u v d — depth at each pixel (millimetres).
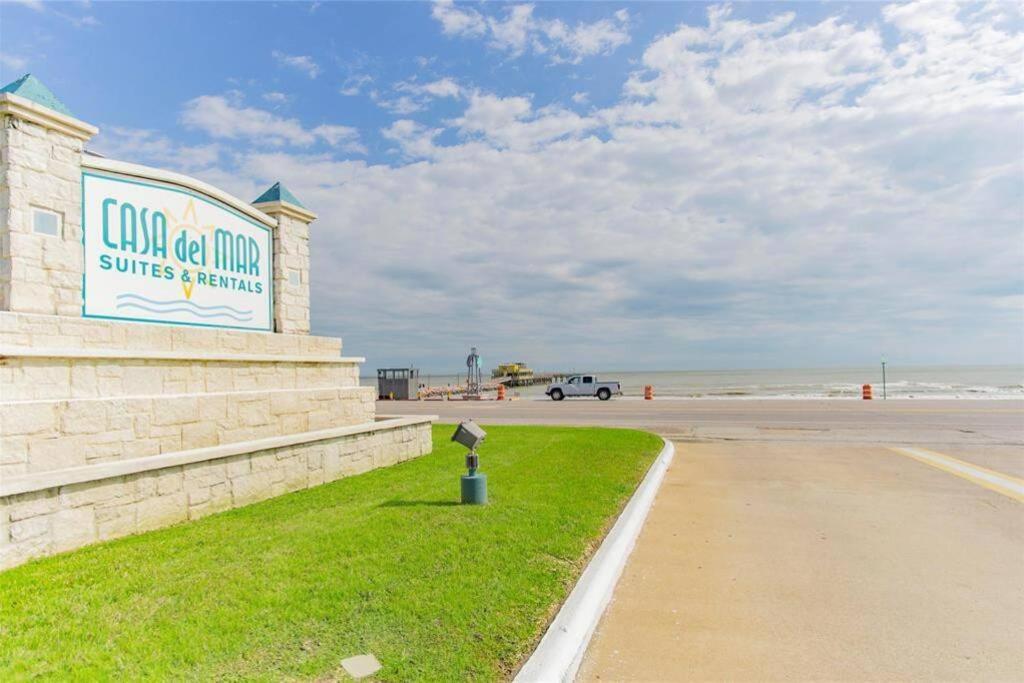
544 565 5340
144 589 4691
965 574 5641
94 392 7164
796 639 4344
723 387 69750
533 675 3529
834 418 21234
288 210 11773
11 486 5254
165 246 9078
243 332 10258
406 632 4031
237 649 3748
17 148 7031
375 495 8250
